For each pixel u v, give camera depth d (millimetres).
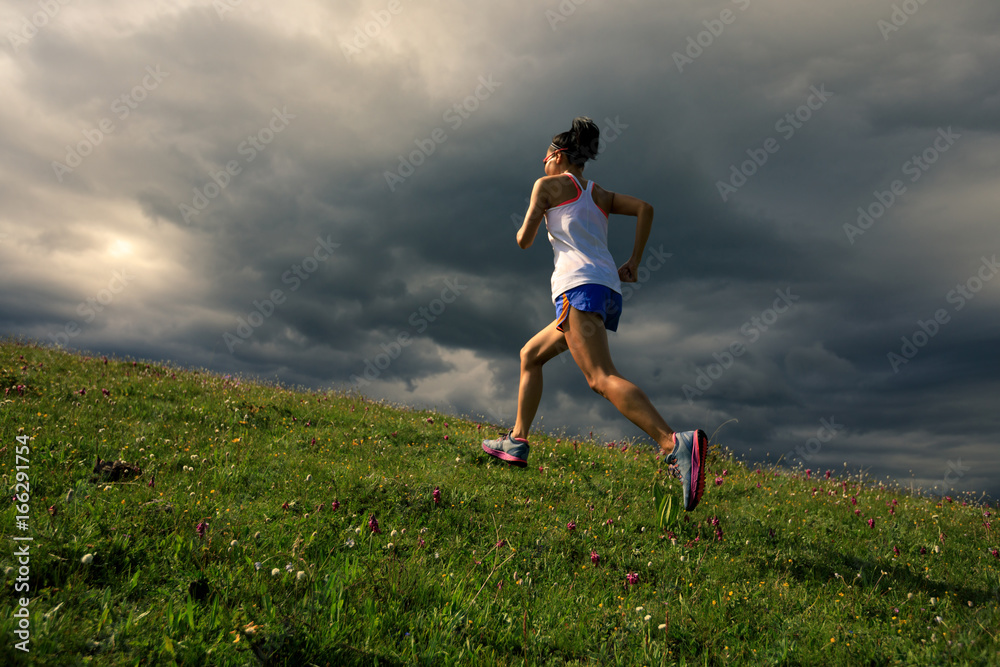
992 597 3949
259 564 3010
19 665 1987
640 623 3104
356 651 2395
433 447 7543
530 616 3090
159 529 3381
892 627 3268
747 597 3533
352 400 10969
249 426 7375
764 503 6598
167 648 2174
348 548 3600
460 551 3916
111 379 8508
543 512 4977
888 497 7961
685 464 3793
